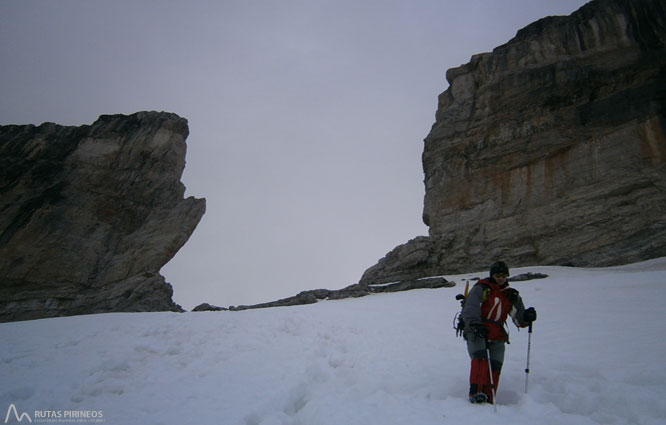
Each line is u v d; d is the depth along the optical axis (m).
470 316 5.11
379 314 14.14
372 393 5.69
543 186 35.56
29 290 44.59
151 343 11.05
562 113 38.16
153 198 54.97
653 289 12.99
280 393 6.12
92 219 50.94
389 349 8.62
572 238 31.14
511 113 41.38
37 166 54.03
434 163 44.41
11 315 42.44
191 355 9.41
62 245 47.78
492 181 38.94
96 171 54.72
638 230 28.55
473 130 43.19
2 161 54.47
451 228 38.91
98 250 48.78
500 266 5.41
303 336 10.77
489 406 4.63
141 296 42.38
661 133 31.91
